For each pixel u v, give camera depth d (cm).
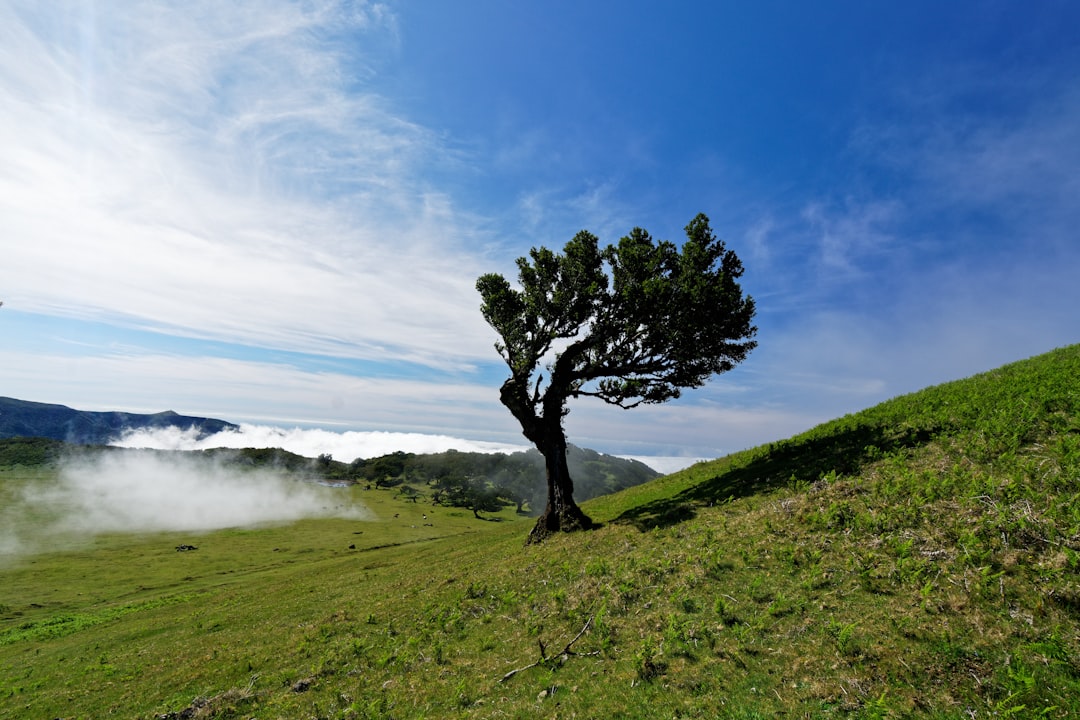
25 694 2720
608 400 3747
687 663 1323
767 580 1616
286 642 2533
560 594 2069
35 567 11131
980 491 1614
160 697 2144
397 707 1545
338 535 15550
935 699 961
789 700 1068
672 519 2730
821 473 2395
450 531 16375
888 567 1438
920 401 3064
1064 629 1027
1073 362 2658
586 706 1268
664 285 3325
